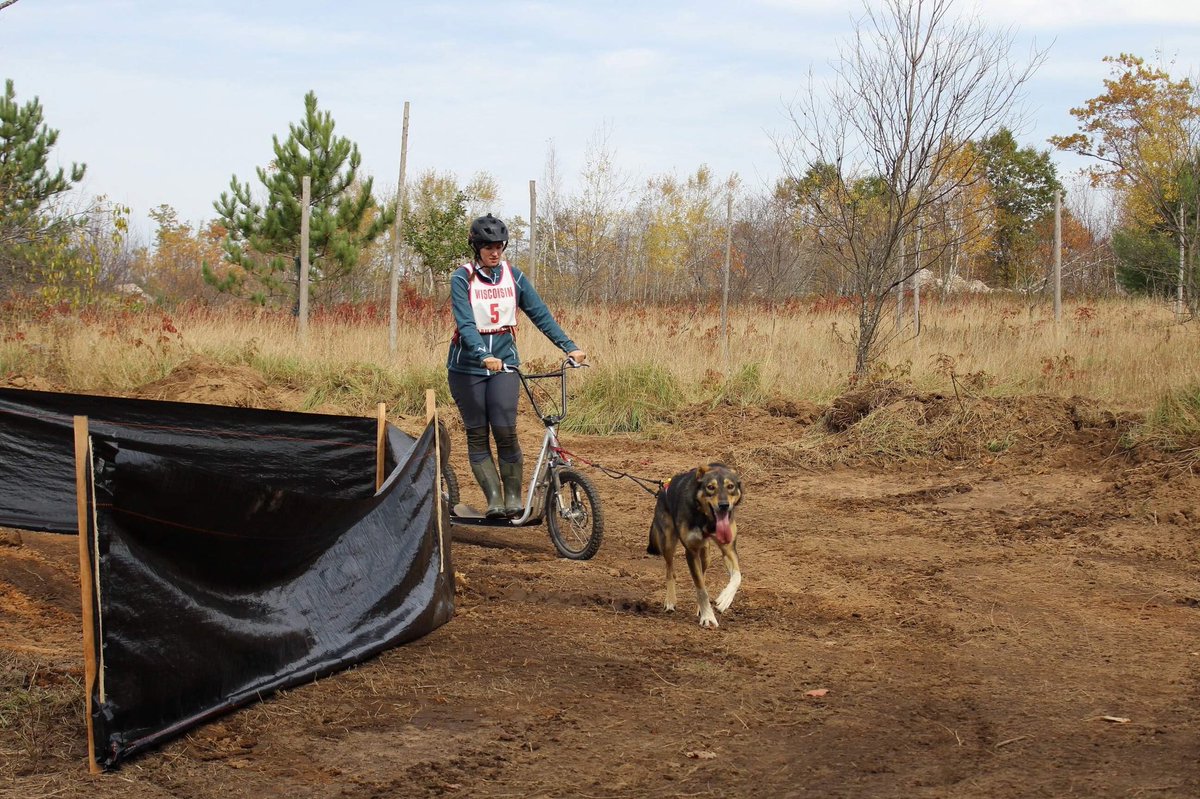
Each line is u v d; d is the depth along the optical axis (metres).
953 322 17.53
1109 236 35.91
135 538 3.77
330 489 6.33
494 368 6.62
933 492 8.83
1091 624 5.34
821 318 17.92
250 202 23.55
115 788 3.50
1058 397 10.60
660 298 29.34
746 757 3.79
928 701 4.33
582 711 4.23
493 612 5.59
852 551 7.04
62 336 15.39
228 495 4.07
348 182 23.62
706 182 39.41
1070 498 8.30
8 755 3.70
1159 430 9.26
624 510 8.45
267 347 15.19
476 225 6.77
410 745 3.89
